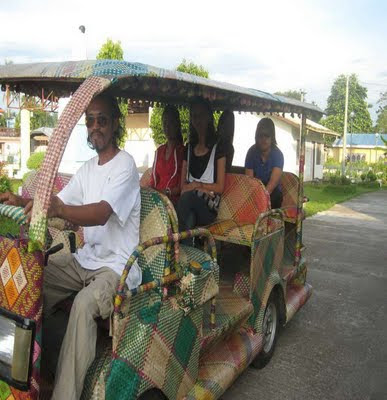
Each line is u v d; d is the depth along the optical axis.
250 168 5.00
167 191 4.22
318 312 5.63
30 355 2.04
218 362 3.26
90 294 2.30
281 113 4.93
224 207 4.32
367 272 7.47
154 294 2.56
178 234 2.63
